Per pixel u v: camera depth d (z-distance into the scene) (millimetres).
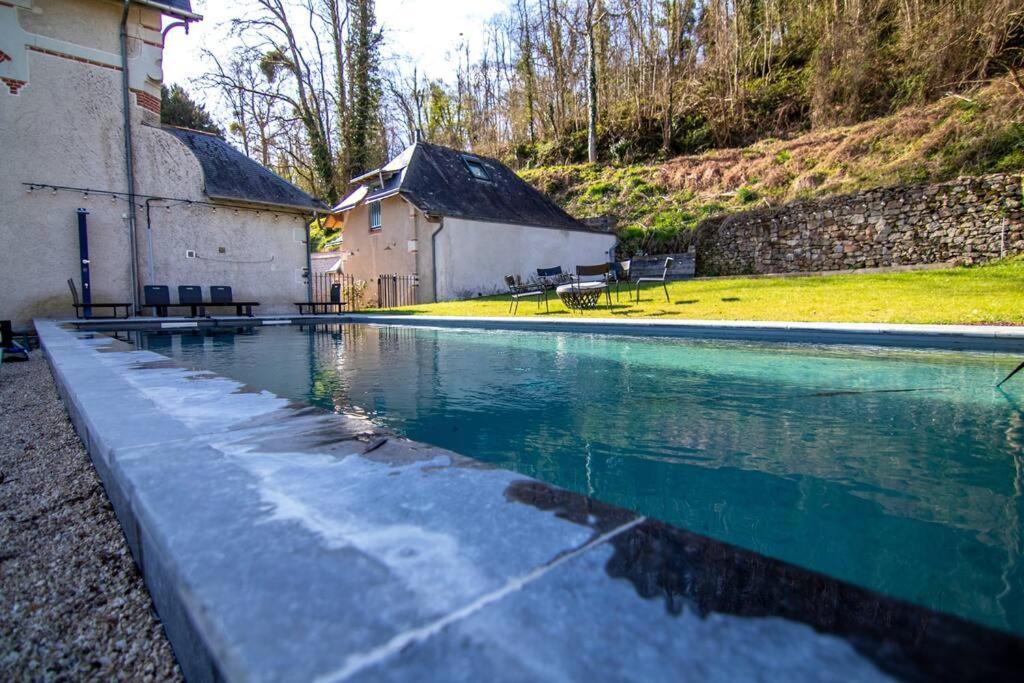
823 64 18641
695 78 23375
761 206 16469
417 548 768
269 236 12859
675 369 4555
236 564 725
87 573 1280
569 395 3742
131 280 10578
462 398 3713
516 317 8180
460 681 511
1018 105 12453
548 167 25828
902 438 2588
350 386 4188
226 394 1992
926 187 12242
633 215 19984
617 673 514
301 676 523
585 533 810
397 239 16281
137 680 925
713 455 2438
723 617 588
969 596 1381
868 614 587
